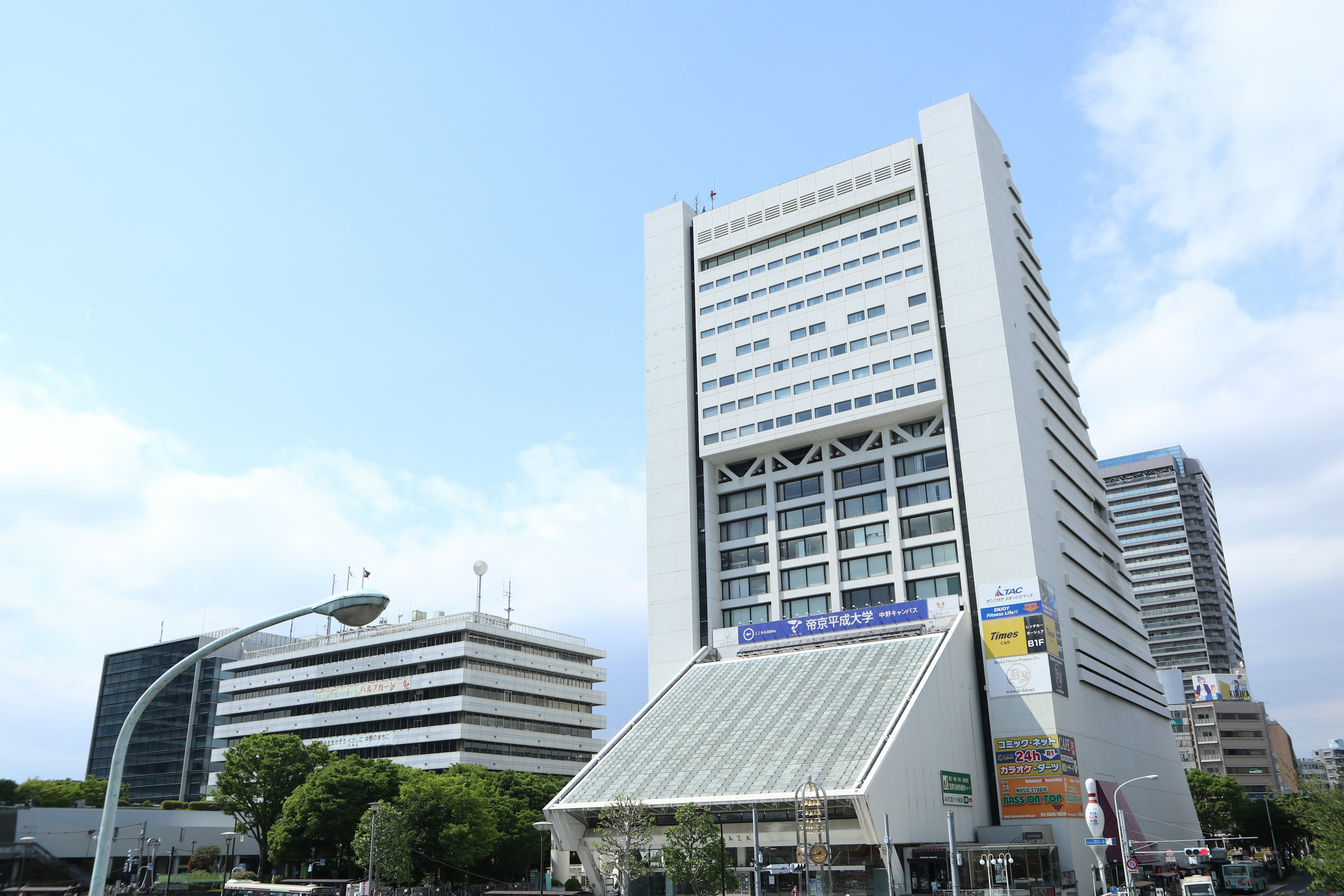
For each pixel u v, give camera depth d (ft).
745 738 253.65
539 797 352.28
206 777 562.66
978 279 316.40
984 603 286.05
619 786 249.34
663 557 344.69
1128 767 316.60
